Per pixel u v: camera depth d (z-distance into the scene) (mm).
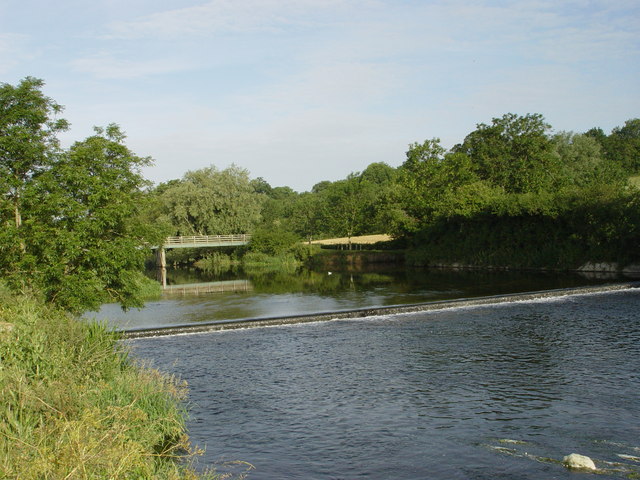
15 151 19844
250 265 78062
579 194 52469
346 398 14789
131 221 22547
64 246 19422
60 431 7711
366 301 34281
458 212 62188
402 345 20844
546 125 77625
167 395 13070
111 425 9703
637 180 96750
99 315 30984
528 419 12930
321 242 93562
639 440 11602
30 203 19641
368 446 11617
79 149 20547
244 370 17812
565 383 15625
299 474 10359
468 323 24969
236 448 11609
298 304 33781
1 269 19578
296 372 17469
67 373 10586
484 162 77812
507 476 10078
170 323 27531
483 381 16031
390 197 82188
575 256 52062
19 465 6684
